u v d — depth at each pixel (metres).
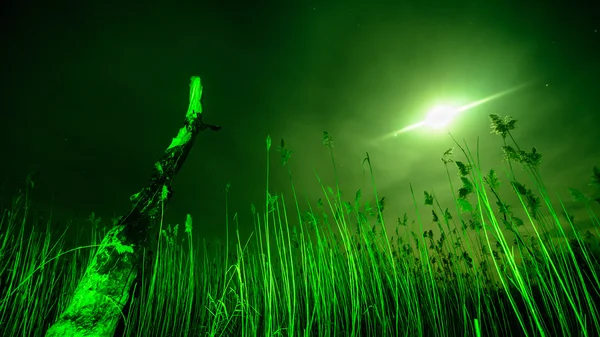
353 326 2.82
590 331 2.47
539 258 2.68
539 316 2.31
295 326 3.23
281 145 3.36
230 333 3.25
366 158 3.34
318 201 3.64
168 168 2.95
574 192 2.04
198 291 3.96
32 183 3.54
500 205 2.42
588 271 2.72
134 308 2.78
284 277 3.00
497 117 2.54
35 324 3.14
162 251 3.65
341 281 3.44
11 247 3.46
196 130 3.21
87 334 2.25
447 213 3.50
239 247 2.84
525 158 2.35
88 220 4.07
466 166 2.46
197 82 3.42
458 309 3.53
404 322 3.26
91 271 2.46
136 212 2.76
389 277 3.19
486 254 3.48
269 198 3.04
